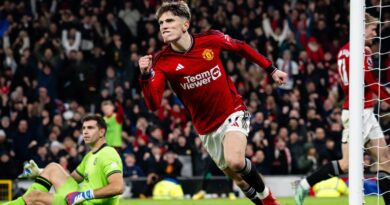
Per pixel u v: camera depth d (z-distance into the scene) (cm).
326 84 2456
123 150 2073
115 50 2419
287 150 2142
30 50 2414
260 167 2109
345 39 2647
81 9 2508
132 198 1977
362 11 890
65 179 1032
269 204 921
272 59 2511
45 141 2130
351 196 874
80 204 976
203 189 1992
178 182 2022
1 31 2477
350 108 885
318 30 2614
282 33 2589
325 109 2378
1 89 2244
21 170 2058
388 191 1079
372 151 1110
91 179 991
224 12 2591
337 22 2677
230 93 898
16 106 2158
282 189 2114
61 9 2516
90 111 2306
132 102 2297
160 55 887
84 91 2334
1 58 2370
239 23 2567
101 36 2492
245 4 2628
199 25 2530
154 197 1981
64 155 2002
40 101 2223
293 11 2634
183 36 877
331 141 2192
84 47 2452
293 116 2230
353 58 888
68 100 2328
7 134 2100
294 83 2456
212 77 885
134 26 2612
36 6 2589
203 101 893
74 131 2098
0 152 2022
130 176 2030
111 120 1798
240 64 2419
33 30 2434
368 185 1545
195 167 2109
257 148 2120
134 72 2412
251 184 899
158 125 2205
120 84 2372
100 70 2398
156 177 2003
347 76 1108
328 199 1725
